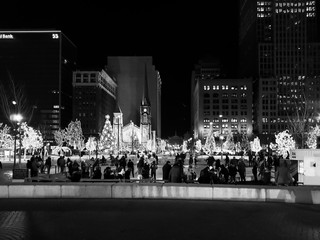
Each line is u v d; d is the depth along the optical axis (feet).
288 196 73.67
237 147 527.81
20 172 106.52
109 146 418.51
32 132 281.95
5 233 49.52
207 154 413.18
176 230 51.21
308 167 90.02
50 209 66.90
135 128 649.61
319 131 276.62
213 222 56.18
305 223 55.47
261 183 88.89
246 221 56.80
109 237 47.60
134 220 57.57
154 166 120.57
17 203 73.20
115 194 78.89
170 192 77.66
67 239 46.68
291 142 227.40
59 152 302.04
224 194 76.02
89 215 61.46
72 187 79.41
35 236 48.03
